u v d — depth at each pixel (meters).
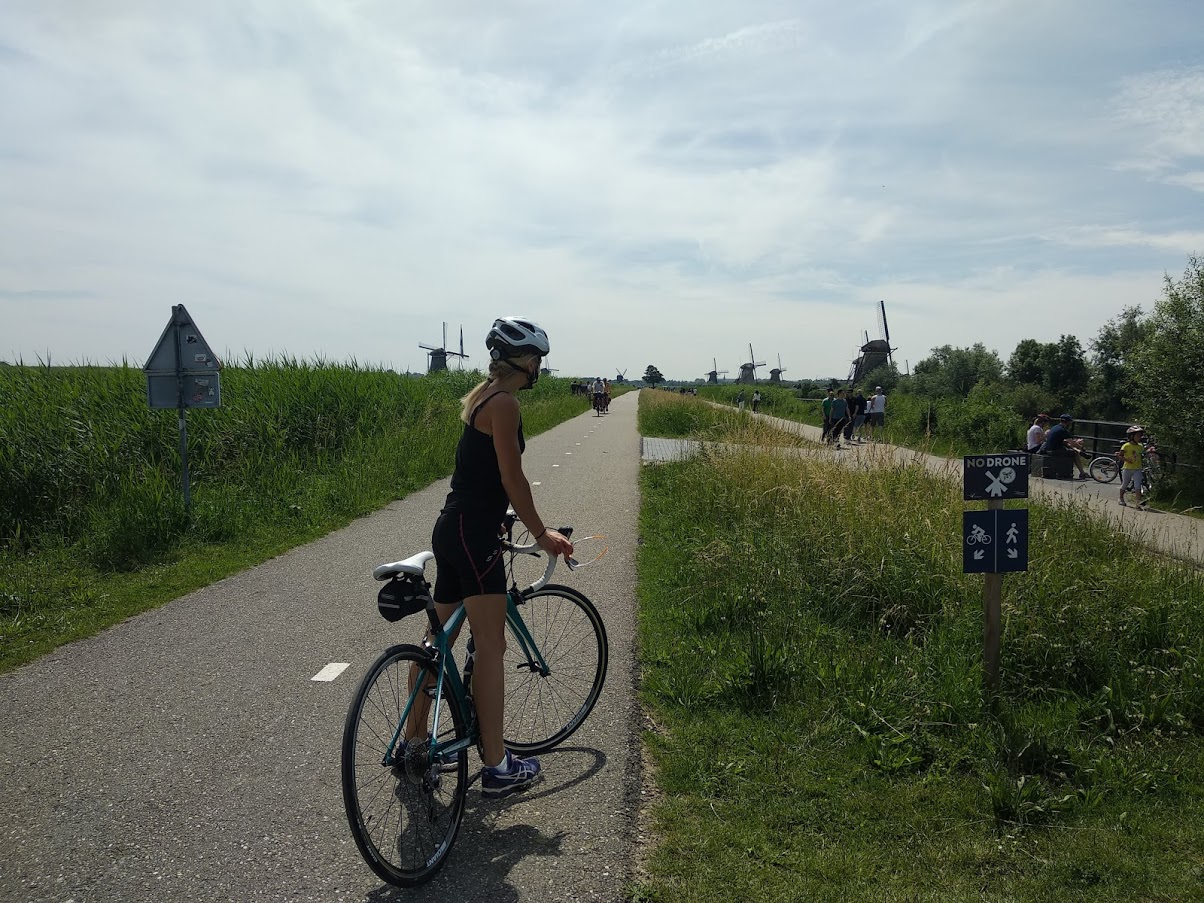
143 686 4.60
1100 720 4.24
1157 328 15.99
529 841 3.08
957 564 5.88
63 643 5.34
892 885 2.85
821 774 3.59
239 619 5.86
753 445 10.98
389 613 3.04
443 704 3.50
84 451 9.39
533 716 3.99
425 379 23.47
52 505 8.84
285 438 12.34
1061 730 4.09
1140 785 3.63
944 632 5.05
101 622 5.77
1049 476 18.91
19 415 9.59
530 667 3.91
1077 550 7.15
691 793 3.42
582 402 48.97
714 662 4.79
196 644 5.31
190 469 10.50
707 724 4.06
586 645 4.03
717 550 6.73
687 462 12.88
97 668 4.89
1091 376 50.72
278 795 3.40
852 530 6.70
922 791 3.48
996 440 23.78
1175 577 6.22
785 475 9.20
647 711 4.26
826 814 3.29
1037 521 7.80
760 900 2.71
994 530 4.29
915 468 8.86
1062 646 4.72
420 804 2.91
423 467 13.28
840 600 5.74
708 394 59.56
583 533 8.80
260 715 4.21
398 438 14.36
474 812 3.29
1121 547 7.65
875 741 3.85
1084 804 3.46
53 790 3.43
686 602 5.99
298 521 9.20
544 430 25.66
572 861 2.94
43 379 11.05
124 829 3.13
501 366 3.14
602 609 6.04
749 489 9.21
